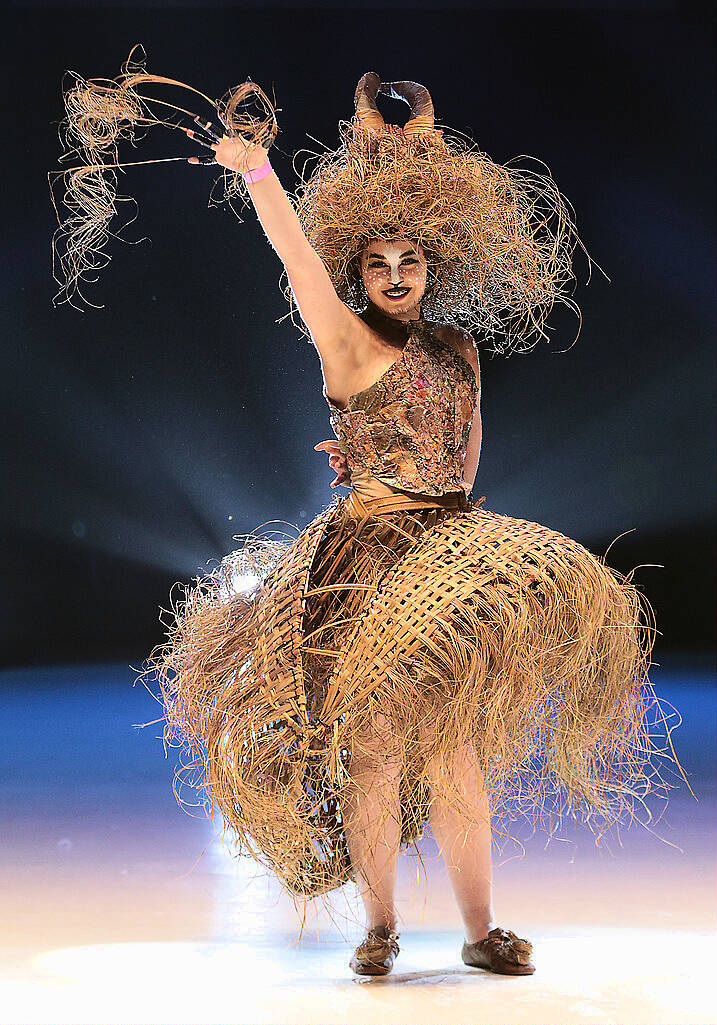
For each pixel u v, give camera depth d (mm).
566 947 4914
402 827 4785
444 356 5016
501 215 5297
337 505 4992
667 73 17375
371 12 16750
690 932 5129
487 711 4273
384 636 4309
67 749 11570
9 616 20172
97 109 4637
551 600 4395
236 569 5273
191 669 4863
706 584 20609
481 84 17266
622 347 19203
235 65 16625
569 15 17078
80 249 5625
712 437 19719
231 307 18469
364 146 5168
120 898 5828
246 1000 4203
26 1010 4094
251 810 4383
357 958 4574
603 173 17953
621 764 4707
